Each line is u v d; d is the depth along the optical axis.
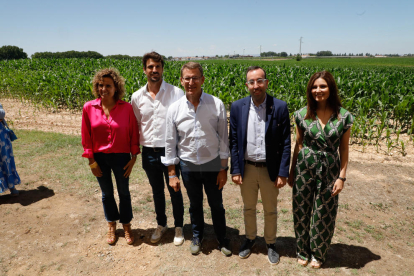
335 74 15.12
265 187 2.75
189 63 2.47
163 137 2.95
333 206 2.60
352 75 15.73
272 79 13.05
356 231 3.44
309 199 2.67
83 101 10.96
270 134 2.58
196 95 2.54
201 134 2.62
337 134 2.44
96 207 4.04
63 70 19.62
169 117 2.68
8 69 20.39
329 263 2.86
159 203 3.25
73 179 4.89
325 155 2.52
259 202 4.17
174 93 2.95
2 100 13.07
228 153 2.77
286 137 2.60
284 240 3.25
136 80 12.05
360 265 2.83
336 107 2.47
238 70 19.45
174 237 3.28
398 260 2.91
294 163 2.82
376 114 9.28
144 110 2.94
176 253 3.05
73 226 3.56
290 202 4.16
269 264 2.85
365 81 11.66
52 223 3.62
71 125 8.77
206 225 3.61
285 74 15.90
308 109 2.54
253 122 2.65
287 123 2.57
